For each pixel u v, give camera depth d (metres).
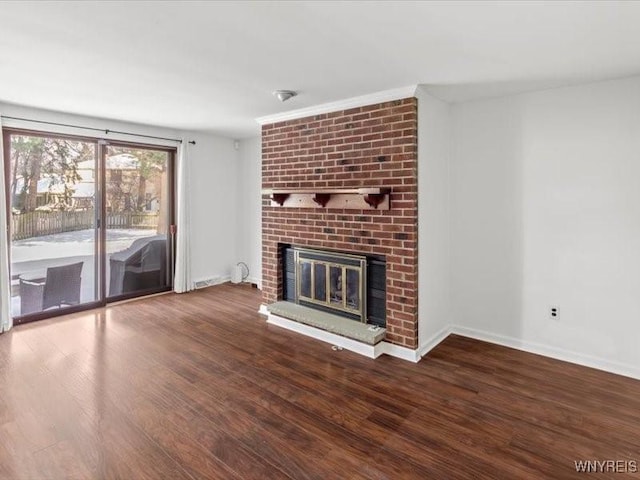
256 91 3.13
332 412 2.36
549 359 3.13
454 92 3.17
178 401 2.46
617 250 2.84
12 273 3.86
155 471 1.83
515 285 3.33
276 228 4.13
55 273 4.17
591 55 2.33
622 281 2.83
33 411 2.32
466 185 3.55
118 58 2.42
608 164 2.84
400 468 1.87
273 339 3.56
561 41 2.13
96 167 4.40
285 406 2.42
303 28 1.98
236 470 1.85
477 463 1.91
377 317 3.38
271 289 4.22
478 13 1.81
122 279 4.75
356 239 3.42
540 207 3.16
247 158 5.69
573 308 3.05
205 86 3.01
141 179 4.84
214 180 5.52
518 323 3.34
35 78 2.84
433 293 3.41
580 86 2.92
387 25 1.94
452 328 3.73
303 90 3.10
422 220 3.18
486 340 3.53
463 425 2.23
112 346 3.35
